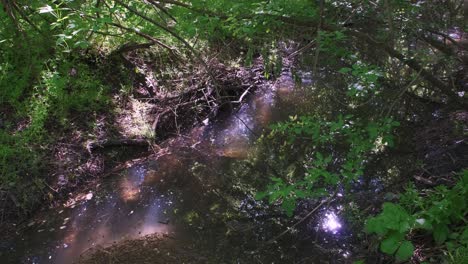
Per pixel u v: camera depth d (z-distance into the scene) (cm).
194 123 584
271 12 369
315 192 347
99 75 585
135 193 468
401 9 385
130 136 532
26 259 395
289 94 623
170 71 612
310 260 363
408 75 466
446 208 307
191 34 421
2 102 520
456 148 425
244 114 603
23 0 470
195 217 431
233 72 632
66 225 431
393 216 295
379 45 386
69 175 478
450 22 418
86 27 403
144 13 482
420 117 491
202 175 491
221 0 410
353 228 382
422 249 322
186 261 378
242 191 460
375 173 438
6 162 465
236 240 396
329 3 394
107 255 392
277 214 421
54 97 529
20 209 441
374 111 478
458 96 427
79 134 514
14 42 541
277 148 522
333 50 404
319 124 396
